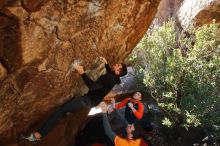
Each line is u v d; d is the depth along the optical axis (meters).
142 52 9.10
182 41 9.29
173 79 8.41
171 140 8.43
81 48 4.98
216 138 8.14
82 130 6.43
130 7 5.56
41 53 4.41
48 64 4.58
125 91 9.04
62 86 4.97
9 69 4.18
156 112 8.66
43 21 4.26
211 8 10.55
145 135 6.70
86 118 6.43
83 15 4.74
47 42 4.41
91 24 4.94
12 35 4.04
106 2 4.98
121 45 6.07
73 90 5.28
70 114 5.70
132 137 5.97
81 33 4.86
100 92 5.04
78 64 5.05
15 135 4.86
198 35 8.91
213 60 8.36
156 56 8.85
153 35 9.21
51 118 5.05
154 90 8.82
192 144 8.20
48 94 4.85
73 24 4.64
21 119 4.78
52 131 5.49
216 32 8.91
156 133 8.45
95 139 6.28
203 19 10.71
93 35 5.09
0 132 4.61
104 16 5.09
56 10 4.34
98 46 5.34
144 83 8.74
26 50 4.22
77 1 4.54
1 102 4.30
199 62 8.39
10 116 4.57
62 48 4.67
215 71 8.38
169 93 8.11
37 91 4.67
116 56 6.15
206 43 8.59
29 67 4.39
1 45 4.00
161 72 8.70
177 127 8.44
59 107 5.16
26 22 4.10
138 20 6.00
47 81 4.71
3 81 4.20
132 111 6.21
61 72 4.82
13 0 3.90
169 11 12.45
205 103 8.05
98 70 5.59
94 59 5.36
